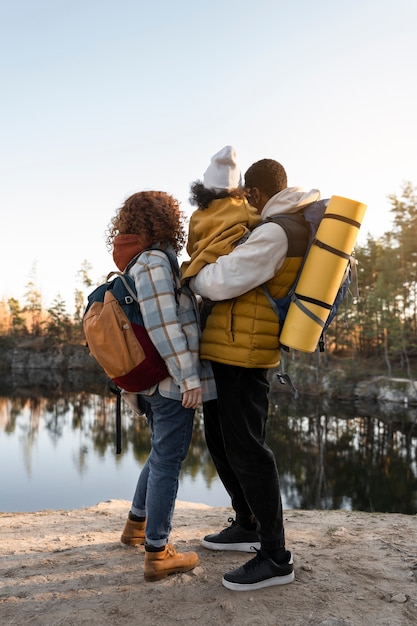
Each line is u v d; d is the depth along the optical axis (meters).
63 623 2.10
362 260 58.31
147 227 2.41
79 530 3.50
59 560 2.77
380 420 32.25
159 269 2.30
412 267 48.19
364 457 21.94
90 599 2.29
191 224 2.46
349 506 14.37
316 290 2.21
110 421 34.34
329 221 2.22
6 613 2.19
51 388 59.41
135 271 2.34
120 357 2.27
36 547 3.05
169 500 2.41
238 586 2.31
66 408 41.88
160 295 2.27
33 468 19.39
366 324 52.00
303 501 15.02
